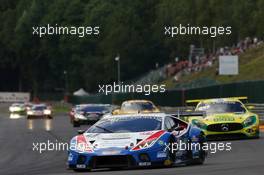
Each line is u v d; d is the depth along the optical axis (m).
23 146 70.44
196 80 171.62
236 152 54.59
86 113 118.25
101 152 40.44
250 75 168.50
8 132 101.00
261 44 190.25
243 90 111.06
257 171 38.59
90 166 40.69
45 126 122.06
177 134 42.81
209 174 37.53
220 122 66.19
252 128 67.00
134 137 40.91
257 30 191.50
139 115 43.78
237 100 70.56
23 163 51.91
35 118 174.25
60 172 43.19
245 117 67.12
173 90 150.75
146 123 42.47
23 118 183.88
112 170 41.50
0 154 61.19
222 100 70.62
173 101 150.38
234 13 199.88
